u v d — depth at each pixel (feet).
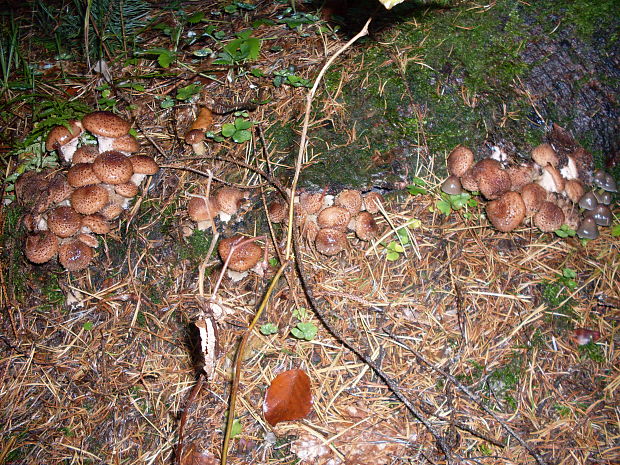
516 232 2.24
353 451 1.91
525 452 1.92
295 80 2.43
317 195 2.19
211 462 1.94
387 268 2.19
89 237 2.29
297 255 2.07
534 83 2.39
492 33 2.49
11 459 2.06
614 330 2.12
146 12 3.20
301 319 2.10
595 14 2.49
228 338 2.12
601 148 2.36
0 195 2.40
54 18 3.18
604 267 2.20
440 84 2.38
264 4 3.04
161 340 2.19
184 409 1.98
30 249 2.21
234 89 2.53
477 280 2.16
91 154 2.30
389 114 2.34
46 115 2.54
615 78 2.41
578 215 2.26
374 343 2.08
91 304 2.28
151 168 2.29
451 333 2.08
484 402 2.00
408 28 2.59
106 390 2.14
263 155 2.35
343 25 2.71
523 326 2.10
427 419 1.96
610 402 2.02
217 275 2.22
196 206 2.23
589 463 1.91
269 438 1.95
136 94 2.60
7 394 2.17
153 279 2.27
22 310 2.31
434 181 2.29
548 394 2.02
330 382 2.02
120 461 2.02
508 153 2.28
